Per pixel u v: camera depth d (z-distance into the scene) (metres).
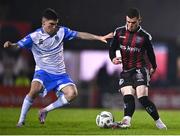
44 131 32.03
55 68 35.41
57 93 35.88
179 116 47.84
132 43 34.84
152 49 35.28
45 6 94.75
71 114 48.72
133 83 34.78
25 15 93.75
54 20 34.69
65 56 91.19
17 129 32.91
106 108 72.69
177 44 96.19
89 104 72.69
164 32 99.62
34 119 41.09
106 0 97.38
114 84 74.06
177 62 95.38
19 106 67.00
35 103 65.06
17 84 77.12
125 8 97.94
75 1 96.56
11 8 93.31
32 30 93.06
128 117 34.16
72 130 33.03
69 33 35.50
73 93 35.19
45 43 35.06
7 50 77.19
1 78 77.06
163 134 31.61
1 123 37.38
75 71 91.62
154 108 34.38
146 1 99.19
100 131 32.53
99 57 91.75
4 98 66.88
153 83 90.44
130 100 34.22
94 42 91.44
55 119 42.31
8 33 77.56
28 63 79.19
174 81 94.31
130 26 34.50
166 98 71.94
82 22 96.44
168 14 99.94
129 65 35.12
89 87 86.69
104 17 97.06
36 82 34.97
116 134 31.03
